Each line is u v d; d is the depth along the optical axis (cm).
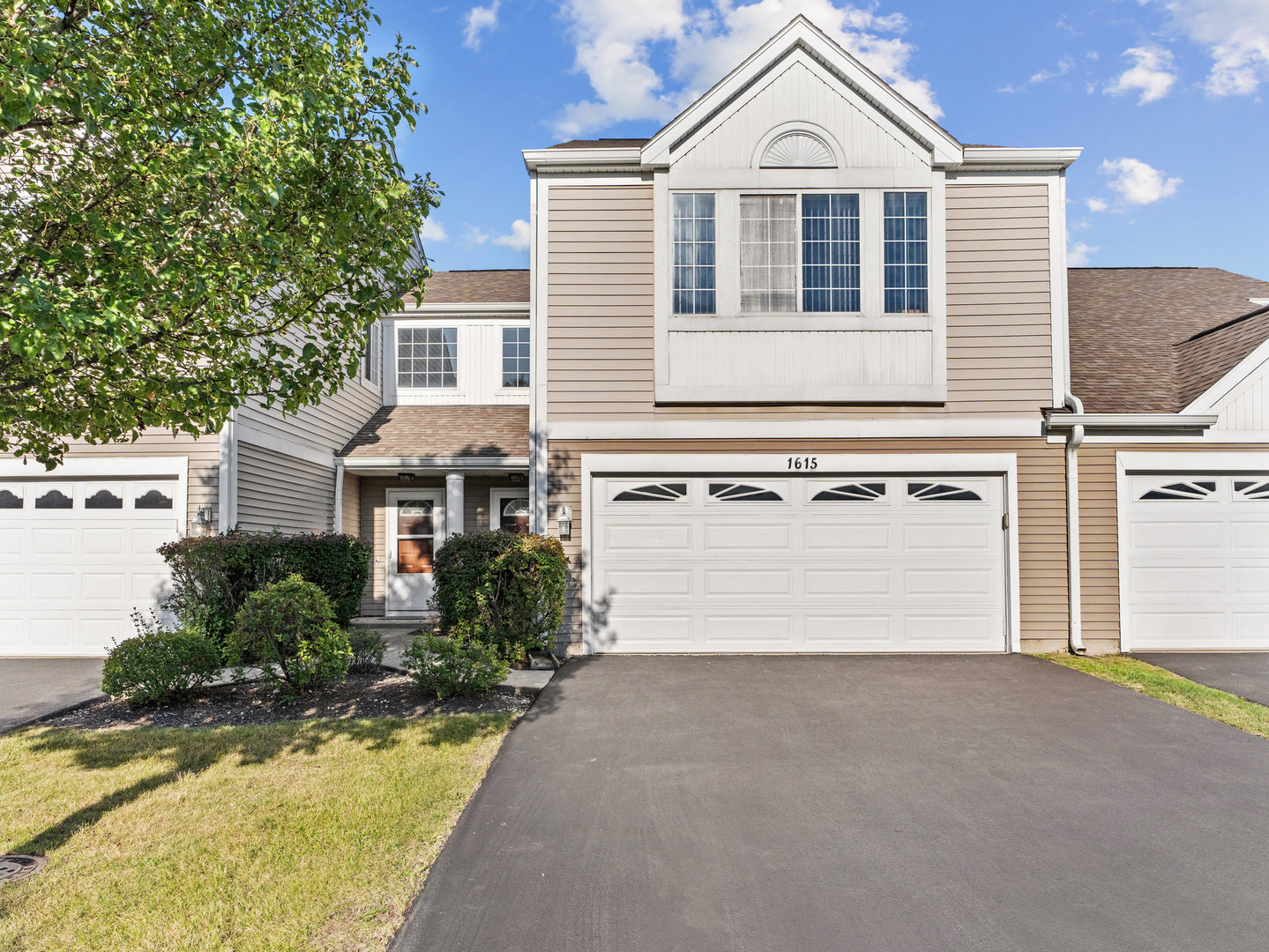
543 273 874
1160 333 1048
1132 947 281
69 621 872
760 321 860
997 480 856
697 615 856
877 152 861
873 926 294
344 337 466
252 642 645
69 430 404
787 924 296
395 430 1246
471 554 783
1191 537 845
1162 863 347
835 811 406
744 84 864
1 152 366
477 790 434
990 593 849
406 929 288
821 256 864
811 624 854
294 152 392
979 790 436
